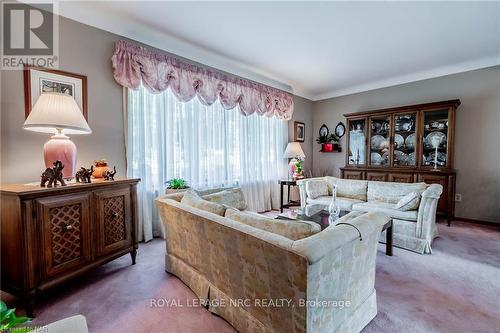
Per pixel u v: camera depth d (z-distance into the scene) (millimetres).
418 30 2750
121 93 2721
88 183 1913
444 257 2465
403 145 4223
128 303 1718
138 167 2863
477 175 3738
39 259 1596
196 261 1787
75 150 2008
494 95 3572
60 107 1801
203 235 1608
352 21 2561
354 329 1381
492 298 1768
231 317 1482
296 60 3621
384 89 4613
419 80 4207
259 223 1385
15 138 2062
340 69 4008
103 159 2398
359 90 4930
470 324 1500
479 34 2844
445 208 3637
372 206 3051
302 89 5148
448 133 3723
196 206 1832
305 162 5488
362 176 4512
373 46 3160
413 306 1681
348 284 1293
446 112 3781
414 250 2613
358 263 1345
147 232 2914
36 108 1767
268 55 3443
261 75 4223
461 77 3818
